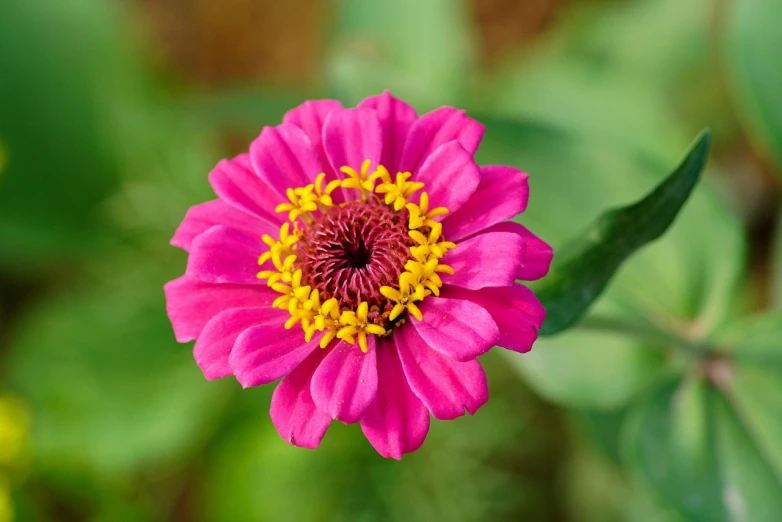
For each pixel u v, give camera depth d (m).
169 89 0.54
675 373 0.33
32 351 0.47
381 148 0.28
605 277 0.29
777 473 0.32
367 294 0.28
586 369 0.34
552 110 0.43
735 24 0.34
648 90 0.42
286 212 0.28
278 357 0.27
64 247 0.49
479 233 0.28
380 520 0.40
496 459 0.41
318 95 0.43
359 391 0.27
